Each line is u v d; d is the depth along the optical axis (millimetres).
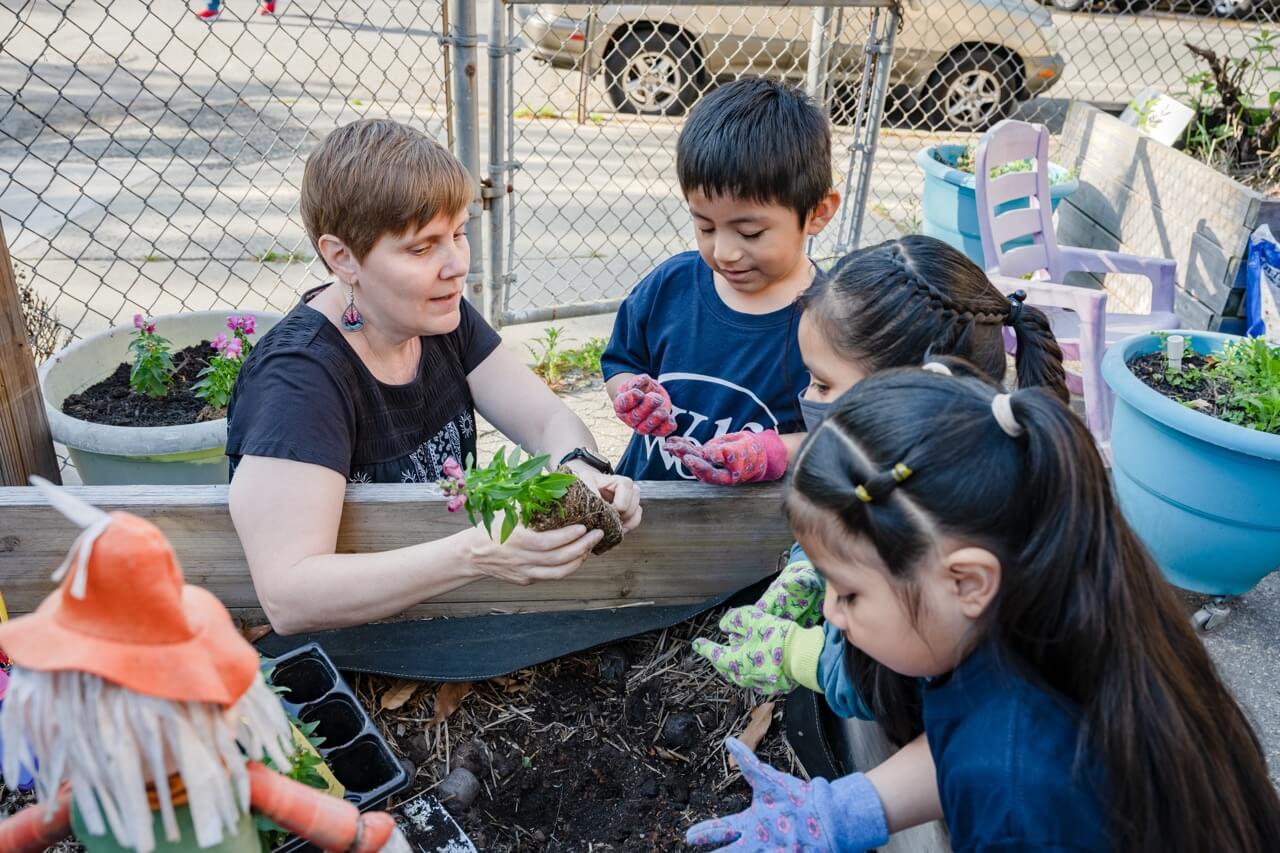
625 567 2127
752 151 1808
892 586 1139
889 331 1588
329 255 1795
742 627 1778
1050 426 1065
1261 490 2652
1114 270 4207
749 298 2133
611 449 3750
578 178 6617
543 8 6570
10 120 6844
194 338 3207
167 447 2594
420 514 1948
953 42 7117
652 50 6629
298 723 1672
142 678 846
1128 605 1088
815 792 1336
